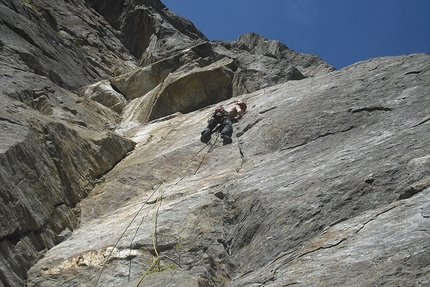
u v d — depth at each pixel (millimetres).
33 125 7270
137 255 5309
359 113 6895
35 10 18719
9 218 5551
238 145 7941
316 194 4938
